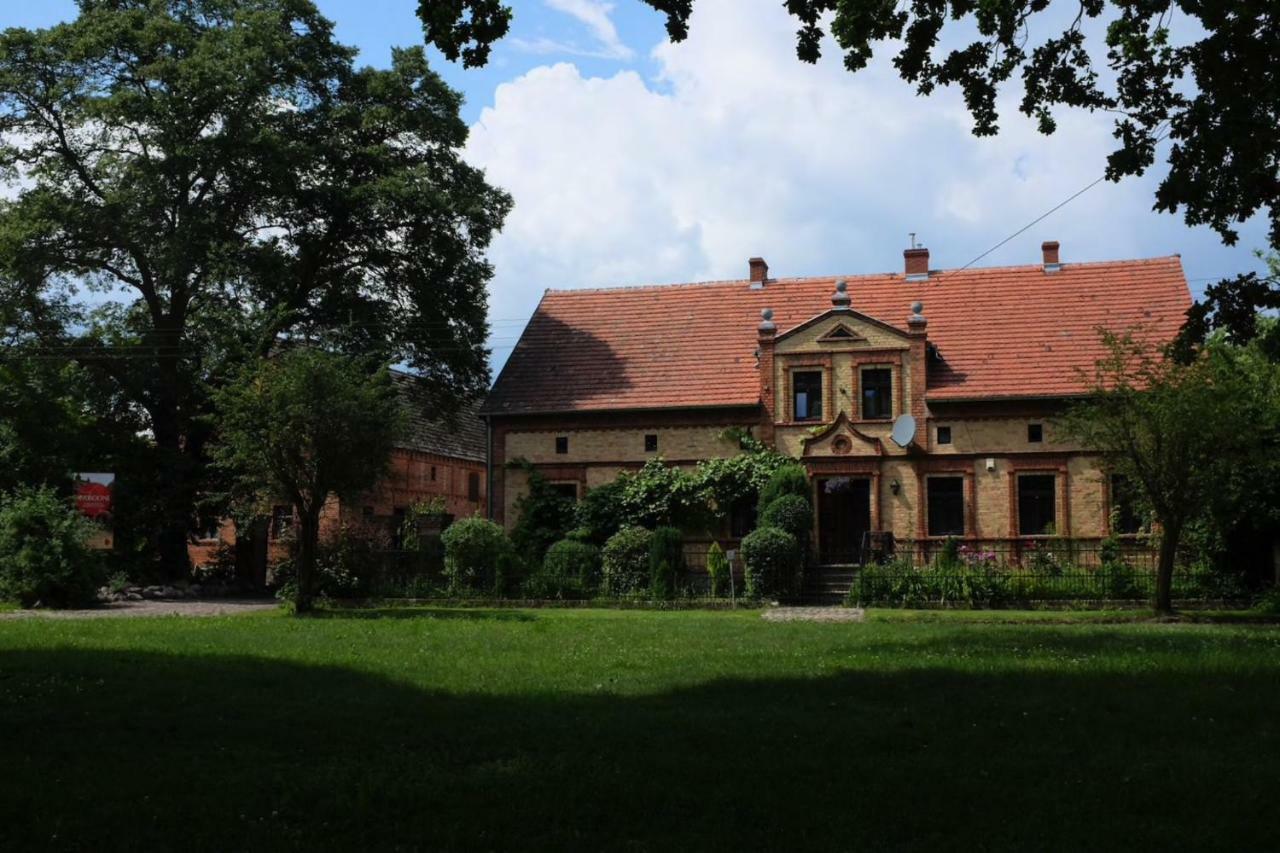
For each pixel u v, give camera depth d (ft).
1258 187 45.29
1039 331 127.85
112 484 126.82
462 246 141.79
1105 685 42.29
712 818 23.39
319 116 137.18
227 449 93.04
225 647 58.08
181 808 24.30
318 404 89.61
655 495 124.06
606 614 92.73
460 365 142.92
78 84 128.36
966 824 22.91
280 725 33.99
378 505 182.09
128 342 142.20
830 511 125.18
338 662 50.78
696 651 56.13
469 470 221.87
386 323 138.72
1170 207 46.73
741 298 143.33
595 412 130.00
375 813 24.03
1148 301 128.57
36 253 126.93
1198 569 99.35
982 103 50.67
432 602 107.55
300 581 93.71
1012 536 119.24
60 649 55.98
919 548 119.75
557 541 124.67
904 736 31.86
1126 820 23.11
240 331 127.13
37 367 128.88
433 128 139.74
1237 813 23.58
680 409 128.36
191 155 124.26
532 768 27.73
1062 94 49.57
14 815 23.81
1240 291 50.26
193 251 126.31
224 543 151.12
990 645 59.41
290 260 135.33
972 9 48.88
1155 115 47.55
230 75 124.57
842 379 124.77
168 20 128.57
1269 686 41.91
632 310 145.07
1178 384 88.02
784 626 75.15
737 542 123.13
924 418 122.52
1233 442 86.12
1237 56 44.06
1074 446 118.93
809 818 23.25
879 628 73.05
